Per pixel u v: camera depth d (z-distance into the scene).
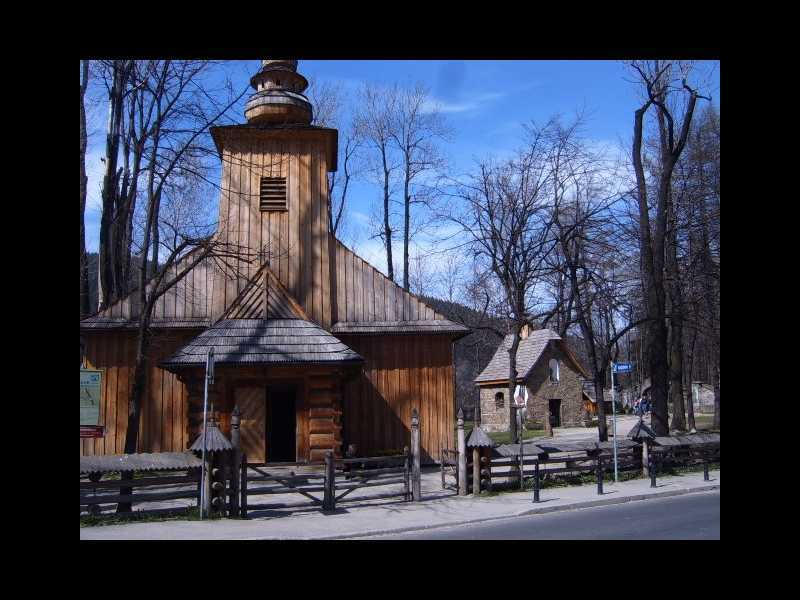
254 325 21.67
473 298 37.06
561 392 50.78
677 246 31.28
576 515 15.23
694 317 33.41
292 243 24.14
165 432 22.78
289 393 25.86
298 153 24.69
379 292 24.70
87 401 16.39
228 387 20.97
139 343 19.45
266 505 15.67
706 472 20.38
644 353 59.47
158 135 20.03
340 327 24.08
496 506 16.30
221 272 23.39
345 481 19.02
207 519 14.40
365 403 24.06
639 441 21.88
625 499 17.28
